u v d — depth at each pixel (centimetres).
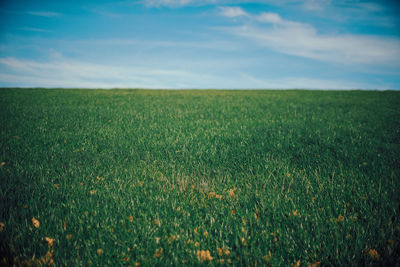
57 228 231
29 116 832
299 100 1548
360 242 210
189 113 978
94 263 192
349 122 809
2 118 786
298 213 256
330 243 213
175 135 611
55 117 831
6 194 295
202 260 193
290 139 582
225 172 376
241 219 249
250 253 203
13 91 1895
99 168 389
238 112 1015
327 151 489
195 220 246
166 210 264
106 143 537
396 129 704
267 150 496
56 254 198
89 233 224
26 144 512
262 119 852
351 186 319
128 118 845
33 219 237
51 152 464
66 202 280
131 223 240
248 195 299
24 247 209
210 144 532
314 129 694
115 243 212
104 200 284
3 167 381
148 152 469
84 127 695
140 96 1744
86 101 1339
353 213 257
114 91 2234
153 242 216
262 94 2066
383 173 371
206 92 2288
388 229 223
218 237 222
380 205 272
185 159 438
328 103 1384
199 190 311
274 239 218
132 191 306
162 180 343
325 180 343
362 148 509
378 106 1262
